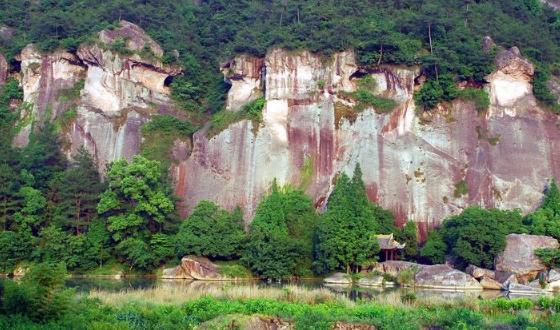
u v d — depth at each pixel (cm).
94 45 9219
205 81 9838
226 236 7231
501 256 6638
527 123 8356
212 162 8412
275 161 8275
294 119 8400
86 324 3125
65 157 8475
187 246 7138
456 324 3484
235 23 10594
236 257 7269
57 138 8619
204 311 3731
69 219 7444
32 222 7444
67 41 9356
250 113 8475
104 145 8794
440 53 8462
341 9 9250
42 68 9431
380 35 8519
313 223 7400
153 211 7425
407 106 8294
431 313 3834
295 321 3550
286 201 7519
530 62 8581
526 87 8556
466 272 6675
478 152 8138
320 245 6881
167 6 11025
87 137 8838
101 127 8862
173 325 3372
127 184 7425
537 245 6569
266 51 8762
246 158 8344
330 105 8381
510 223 6975
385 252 7081
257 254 6906
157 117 8950
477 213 6988
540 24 10250
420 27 8775
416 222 7844
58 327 2997
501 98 8444
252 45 8906
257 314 3675
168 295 4322
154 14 10556
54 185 7819
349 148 8200
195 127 9025
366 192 7944
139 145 8712
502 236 6719
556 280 6159
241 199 8200
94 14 10094
